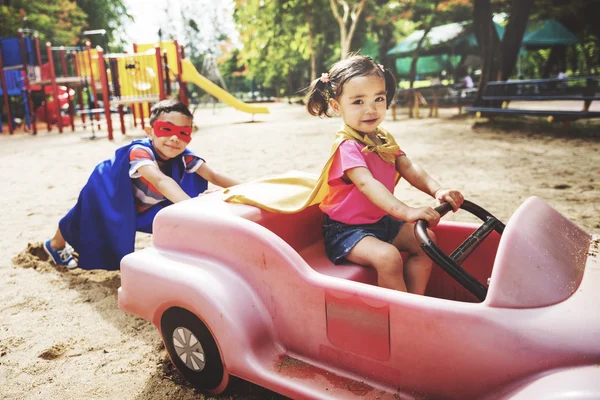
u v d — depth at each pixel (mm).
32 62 16781
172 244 2156
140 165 2920
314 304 1747
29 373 2279
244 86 59719
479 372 1438
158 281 2021
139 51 16797
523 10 13398
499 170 6633
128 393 2119
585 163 6918
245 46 35406
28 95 16750
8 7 23609
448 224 2336
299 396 1680
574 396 1176
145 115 19531
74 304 3000
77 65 16688
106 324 2748
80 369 2307
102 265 3166
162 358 2389
